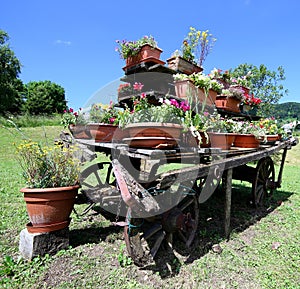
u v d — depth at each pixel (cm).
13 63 2417
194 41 468
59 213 212
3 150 856
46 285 177
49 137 1048
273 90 1273
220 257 232
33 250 202
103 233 268
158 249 234
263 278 202
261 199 404
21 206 343
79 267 200
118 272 197
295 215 356
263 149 369
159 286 184
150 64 332
